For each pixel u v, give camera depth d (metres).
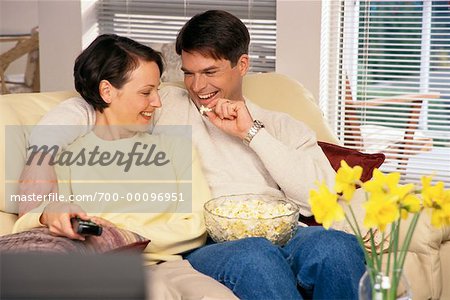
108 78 2.46
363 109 4.24
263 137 2.65
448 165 4.09
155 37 4.58
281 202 2.58
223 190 2.70
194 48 2.67
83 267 0.68
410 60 4.11
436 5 4.06
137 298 0.67
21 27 4.57
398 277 1.61
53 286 0.67
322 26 4.03
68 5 4.44
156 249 2.40
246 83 3.12
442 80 4.15
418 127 4.19
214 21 2.69
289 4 4.04
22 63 4.61
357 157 2.86
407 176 4.14
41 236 2.12
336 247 2.19
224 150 2.75
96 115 2.53
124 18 4.59
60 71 4.50
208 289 2.13
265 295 2.13
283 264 2.21
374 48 4.20
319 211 1.67
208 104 2.74
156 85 2.54
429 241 2.56
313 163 2.71
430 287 2.57
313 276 2.22
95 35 4.57
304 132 2.82
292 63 4.08
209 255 2.32
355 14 4.16
